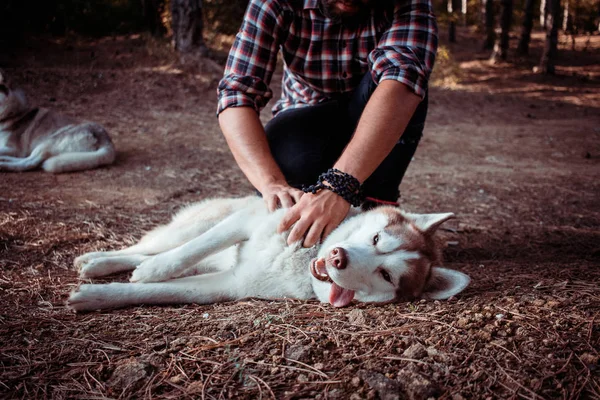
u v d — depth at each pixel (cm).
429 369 181
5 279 275
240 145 266
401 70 244
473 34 2686
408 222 287
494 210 495
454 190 562
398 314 231
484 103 1271
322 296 262
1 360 190
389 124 240
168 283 261
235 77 279
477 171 664
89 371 185
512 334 202
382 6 274
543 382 171
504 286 266
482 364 183
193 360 192
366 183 325
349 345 201
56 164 534
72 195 459
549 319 212
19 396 170
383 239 264
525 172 667
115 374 183
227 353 196
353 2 258
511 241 402
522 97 1377
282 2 278
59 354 196
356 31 286
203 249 264
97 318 234
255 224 274
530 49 2219
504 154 779
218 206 318
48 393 173
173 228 311
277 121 326
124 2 1445
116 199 457
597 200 543
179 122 827
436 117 1088
